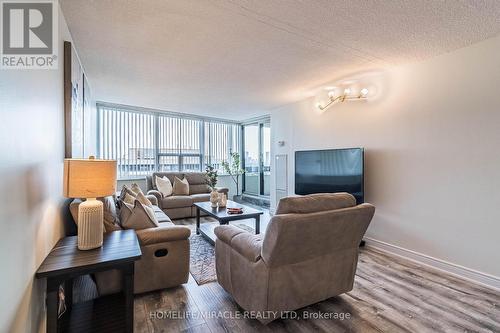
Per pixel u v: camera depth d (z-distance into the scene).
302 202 1.76
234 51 2.71
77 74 2.67
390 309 2.04
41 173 1.47
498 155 2.36
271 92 4.30
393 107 3.23
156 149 6.02
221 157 7.07
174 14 2.03
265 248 1.72
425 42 2.48
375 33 2.32
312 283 1.94
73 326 1.75
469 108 2.54
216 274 2.43
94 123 4.95
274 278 1.76
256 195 6.87
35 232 1.37
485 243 2.44
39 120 1.44
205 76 3.50
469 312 2.01
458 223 2.63
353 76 3.48
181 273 2.36
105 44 2.53
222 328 1.81
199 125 6.69
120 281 2.18
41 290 1.49
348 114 3.86
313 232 1.74
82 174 1.65
